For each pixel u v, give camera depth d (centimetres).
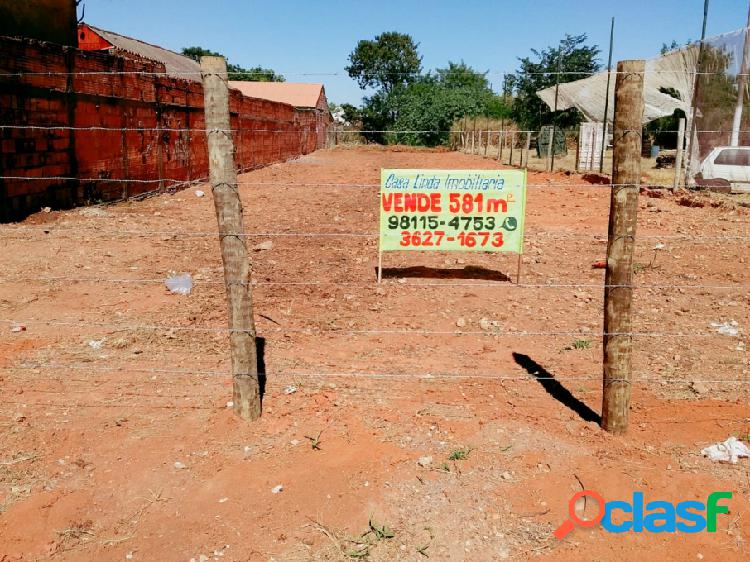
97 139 1519
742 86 1934
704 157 2042
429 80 7081
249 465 400
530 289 818
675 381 528
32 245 1020
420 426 448
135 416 460
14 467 398
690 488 379
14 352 576
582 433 439
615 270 418
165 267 914
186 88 2080
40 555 329
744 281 866
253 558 325
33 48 1266
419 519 353
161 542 337
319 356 577
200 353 579
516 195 789
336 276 878
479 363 568
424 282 846
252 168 2853
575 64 4916
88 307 714
